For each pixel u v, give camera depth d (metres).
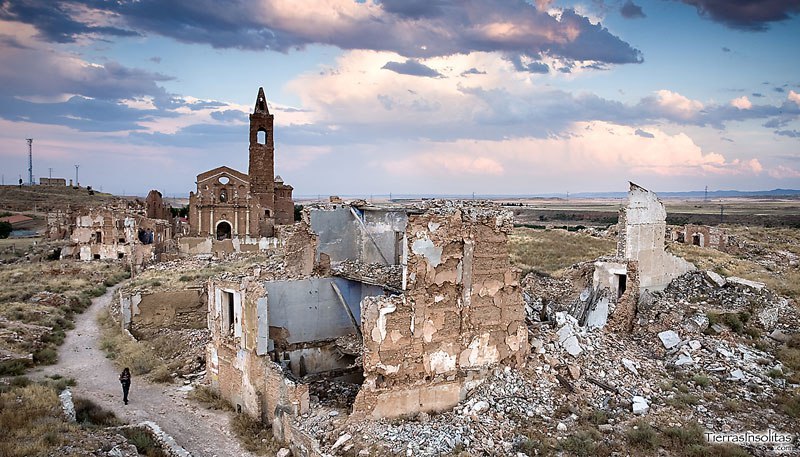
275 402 15.82
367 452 12.95
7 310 28.17
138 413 17.14
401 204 20.73
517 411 15.30
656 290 25.28
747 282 26.16
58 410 15.38
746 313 22.98
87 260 54.66
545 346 18.95
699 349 20.39
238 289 17.66
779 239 52.25
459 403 15.88
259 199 75.62
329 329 20.22
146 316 28.27
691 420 15.12
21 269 45.72
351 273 20.75
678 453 13.29
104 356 23.64
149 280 38.16
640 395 16.70
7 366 20.20
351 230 23.27
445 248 15.73
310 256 22.23
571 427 14.63
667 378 18.23
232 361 18.09
